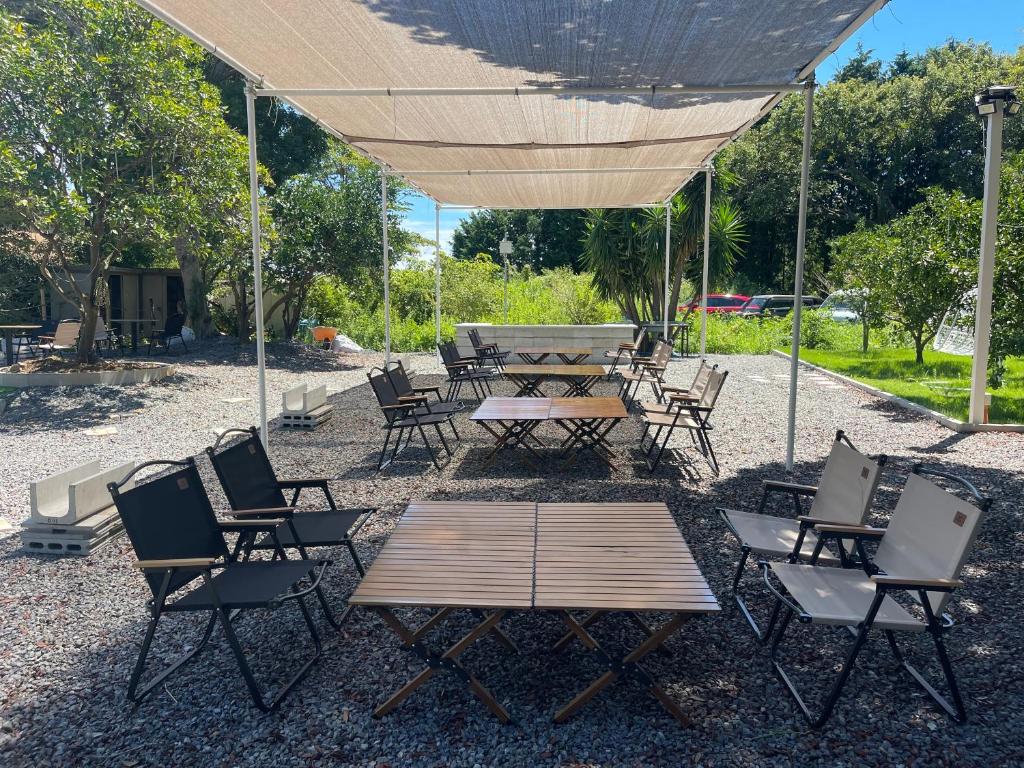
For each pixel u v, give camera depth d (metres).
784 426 7.82
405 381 7.29
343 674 3.00
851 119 27.53
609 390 10.34
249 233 11.98
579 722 2.64
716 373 6.09
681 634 3.30
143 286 16.08
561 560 2.88
